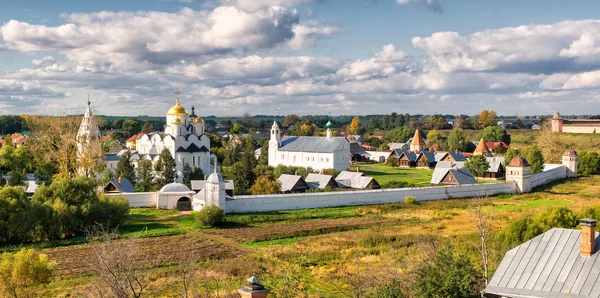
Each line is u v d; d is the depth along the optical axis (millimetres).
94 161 107500
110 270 34125
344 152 163750
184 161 134875
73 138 111812
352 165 198250
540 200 109500
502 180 145250
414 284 37906
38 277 44219
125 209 79625
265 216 87688
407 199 105188
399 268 47406
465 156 188250
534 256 32250
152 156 136875
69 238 71000
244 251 64562
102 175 118688
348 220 86688
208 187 89562
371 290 41406
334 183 120562
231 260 57812
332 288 48406
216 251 64312
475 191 118625
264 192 106062
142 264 52500
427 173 166625
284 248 65375
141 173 115125
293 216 89000
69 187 75062
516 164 124250
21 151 109688
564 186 130625
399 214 91688
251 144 190250
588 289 29203
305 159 165500
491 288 31406
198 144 139000
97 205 75812
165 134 139250
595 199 109438
